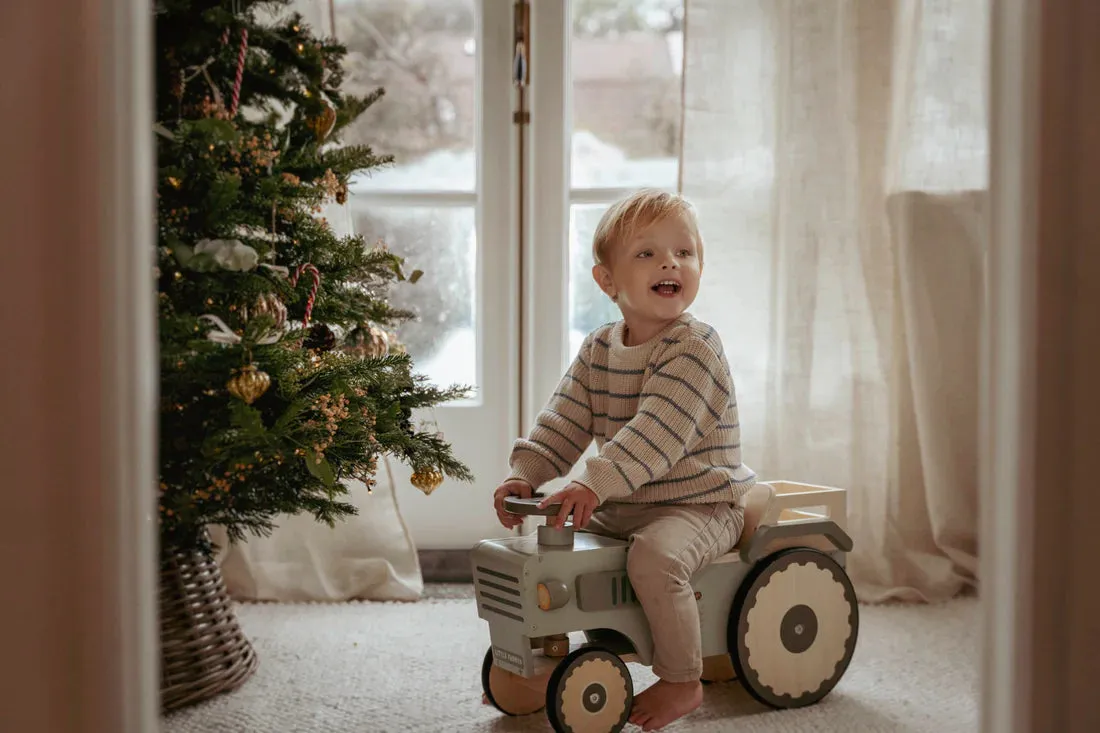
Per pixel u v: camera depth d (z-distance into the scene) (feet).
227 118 3.97
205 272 3.80
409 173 6.55
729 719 3.93
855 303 5.77
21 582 1.84
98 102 1.82
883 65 5.78
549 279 6.47
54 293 1.82
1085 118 1.88
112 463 1.86
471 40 6.51
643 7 6.44
